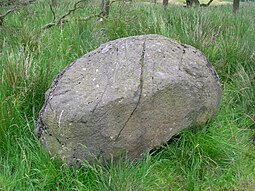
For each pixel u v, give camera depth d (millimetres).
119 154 2773
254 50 4359
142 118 2793
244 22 5457
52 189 2654
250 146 3244
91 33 4738
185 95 2928
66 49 4250
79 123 2676
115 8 6340
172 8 7156
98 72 2924
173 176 2842
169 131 2934
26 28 4617
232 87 3973
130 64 2932
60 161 2742
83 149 2711
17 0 5891
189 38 4348
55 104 2762
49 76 3412
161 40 3184
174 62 3014
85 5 6512
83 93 2787
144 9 5965
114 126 2711
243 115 3607
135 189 2564
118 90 2756
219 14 5922
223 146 3037
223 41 4422
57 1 7039
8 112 2953
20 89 3215
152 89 2801
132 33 4832
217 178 2850
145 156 2873
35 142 2879
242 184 2820
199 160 2902
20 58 3490
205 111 3088
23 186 2611
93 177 2672
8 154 2828
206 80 3088
